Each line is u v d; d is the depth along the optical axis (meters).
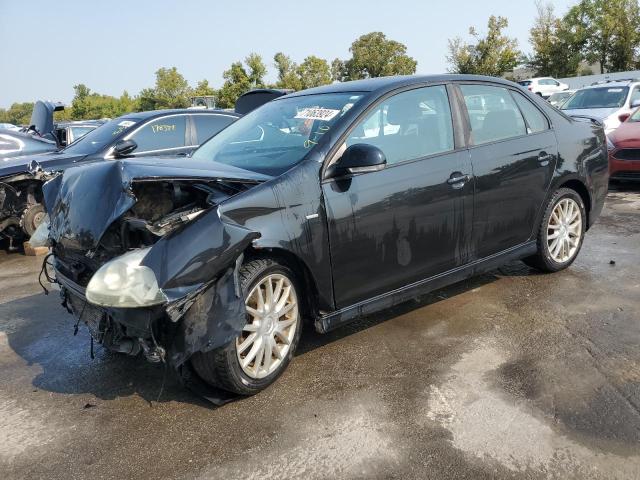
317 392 3.33
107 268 2.82
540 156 4.65
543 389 3.25
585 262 5.51
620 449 2.70
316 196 3.39
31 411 3.29
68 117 60.44
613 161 9.16
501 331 4.04
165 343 2.94
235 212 3.07
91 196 3.14
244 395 3.28
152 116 7.77
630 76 29.38
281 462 2.72
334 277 3.50
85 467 2.76
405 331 4.11
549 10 41.44
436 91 4.18
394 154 3.80
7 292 5.68
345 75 47.97
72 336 4.38
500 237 4.47
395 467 2.65
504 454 2.71
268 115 4.35
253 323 3.25
